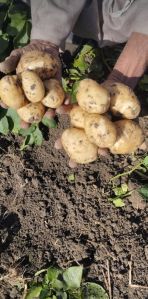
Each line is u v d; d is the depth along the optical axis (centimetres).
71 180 69
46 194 68
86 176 69
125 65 57
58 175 69
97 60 74
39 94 50
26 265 64
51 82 52
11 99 51
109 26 63
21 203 68
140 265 64
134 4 57
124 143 52
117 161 69
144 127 71
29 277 64
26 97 52
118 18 60
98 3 60
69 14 58
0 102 55
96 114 49
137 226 66
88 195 68
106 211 67
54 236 66
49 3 58
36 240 66
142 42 57
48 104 52
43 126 71
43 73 53
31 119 53
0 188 69
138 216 66
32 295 61
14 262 65
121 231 66
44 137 71
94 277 64
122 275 63
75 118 51
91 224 66
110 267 64
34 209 67
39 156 70
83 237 66
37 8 59
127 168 69
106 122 48
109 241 65
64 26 58
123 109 51
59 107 53
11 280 64
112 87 51
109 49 74
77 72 73
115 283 63
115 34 64
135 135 52
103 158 70
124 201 67
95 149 52
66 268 64
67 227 66
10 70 56
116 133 49
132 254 64
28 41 70
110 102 51
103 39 66
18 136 71
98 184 68
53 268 63
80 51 74
